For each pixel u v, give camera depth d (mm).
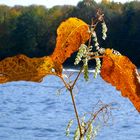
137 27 58938
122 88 2008
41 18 50969
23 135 19422
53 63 1932
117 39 50469
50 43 44562
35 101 33750
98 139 17625
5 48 49719
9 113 27281
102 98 34719
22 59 1862
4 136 19219
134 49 57531
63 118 24875
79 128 2047
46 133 19750
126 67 2008
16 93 39562
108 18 56188
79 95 36125
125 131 19812
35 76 1873
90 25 1969
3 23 54281
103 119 2045
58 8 50188
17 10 56750
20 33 50688
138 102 1987
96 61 1981
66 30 1966
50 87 43812
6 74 1842
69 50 1956
